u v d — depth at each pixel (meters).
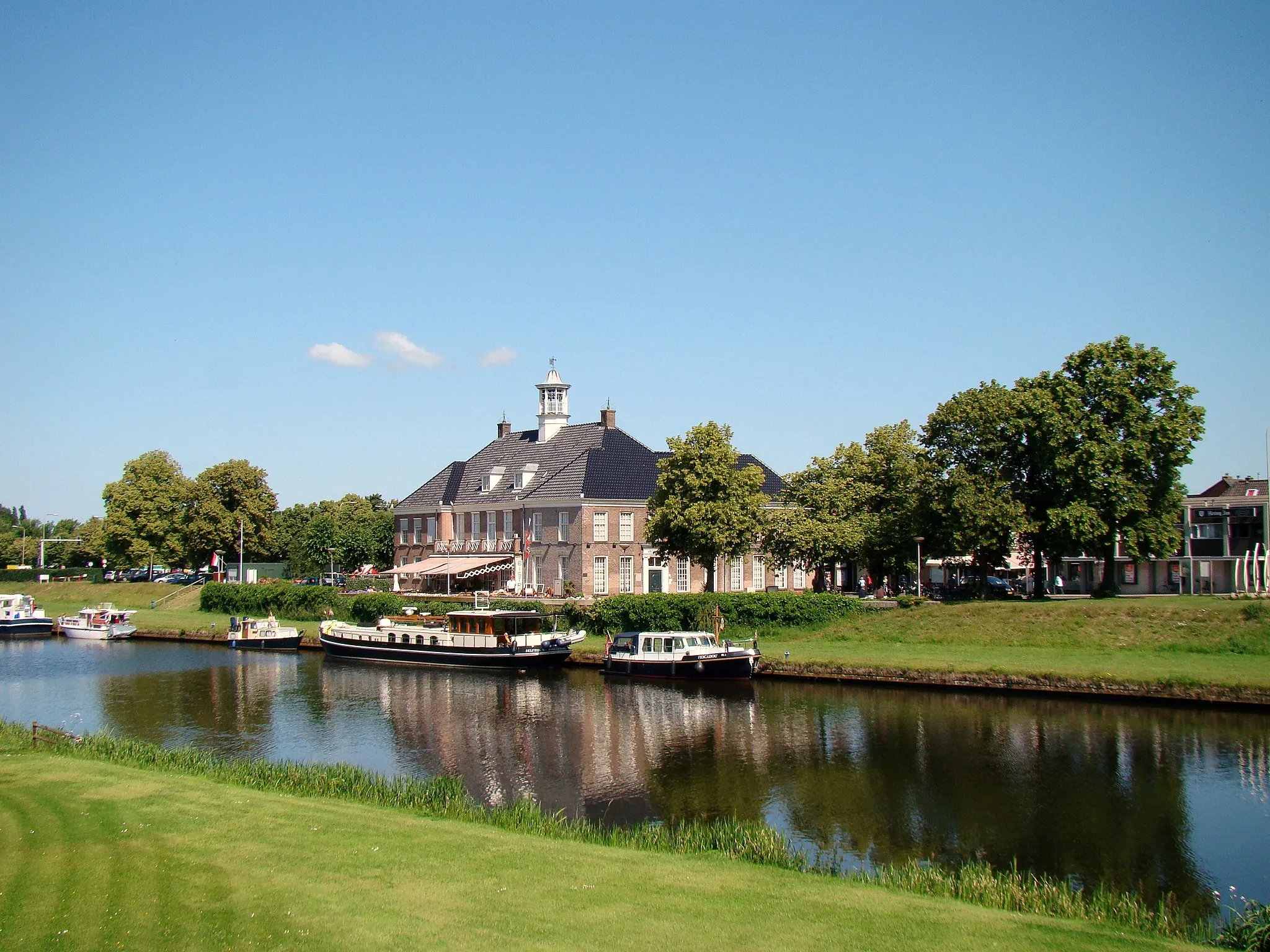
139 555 114.88
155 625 87.94
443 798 27.17
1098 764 35.06
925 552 71.31
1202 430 61.34
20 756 30.88
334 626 72.56
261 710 49.56
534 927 16.34
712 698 50.38
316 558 110.00
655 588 83.75
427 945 15.56
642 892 18.41
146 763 31.47
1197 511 85.31
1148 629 51.78
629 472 84.44
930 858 26.27
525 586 85.88
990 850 27.05
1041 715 42.81
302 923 16.34
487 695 53.50
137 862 19.39
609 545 81.94
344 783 28.38
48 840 20.83
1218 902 23.42
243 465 119.88
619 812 30.75
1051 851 26.94
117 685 58.75
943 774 34.59
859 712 45.03
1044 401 61.19
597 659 61.97
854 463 75.75
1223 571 79.69
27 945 15.49
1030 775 34.03
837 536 70.25
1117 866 25.77
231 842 20.84
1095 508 59.94
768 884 19.34
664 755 38.28
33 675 63.22
